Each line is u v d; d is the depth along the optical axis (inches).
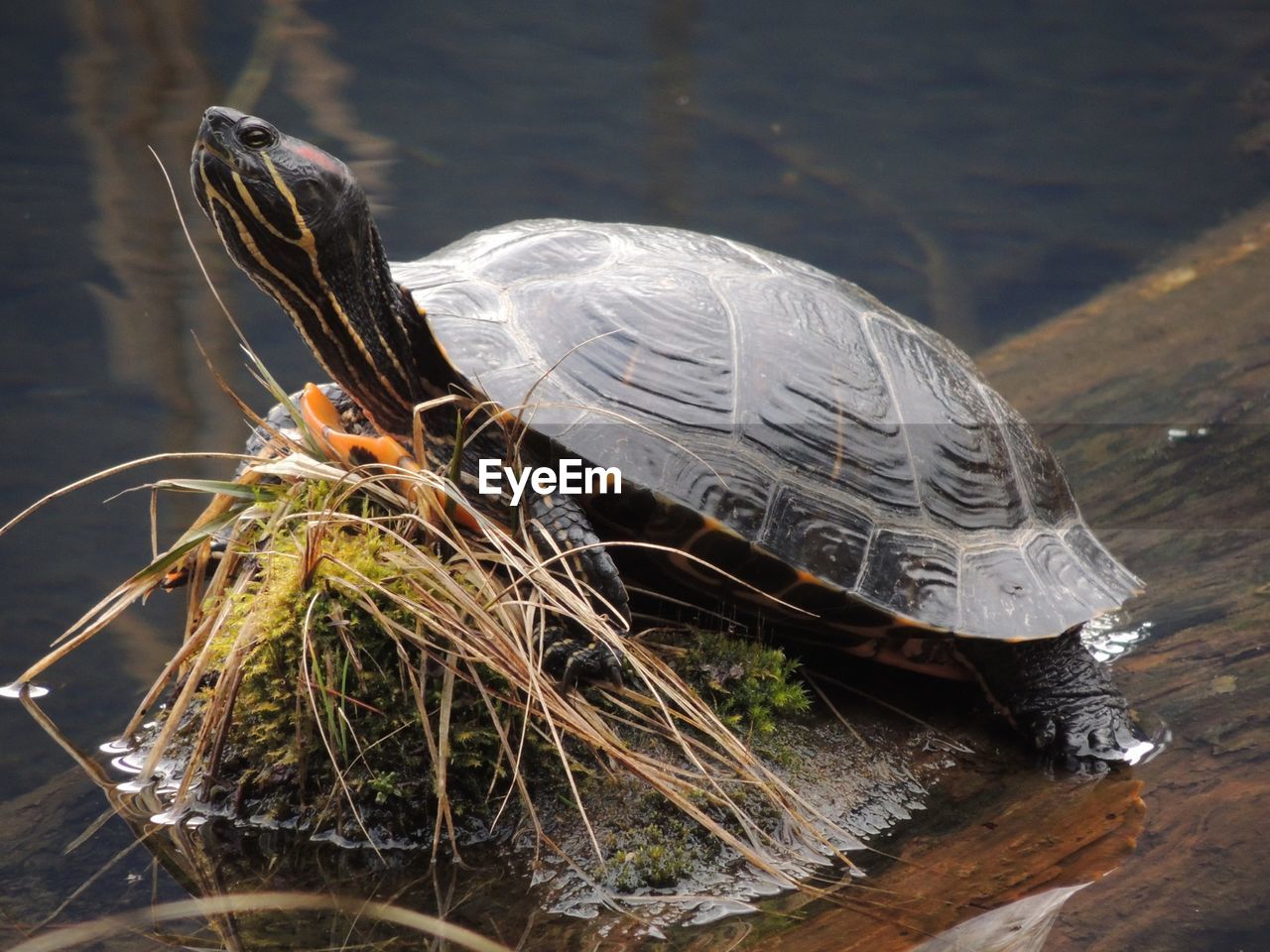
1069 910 103.3
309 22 491.8
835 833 113.2
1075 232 395.2
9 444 231.3
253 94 412.8
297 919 100.5
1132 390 252.1
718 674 122.8
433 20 548.7
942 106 506.3
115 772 126.7
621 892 104.1
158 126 375.6
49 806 119.6
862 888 105.9
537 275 134.3
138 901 103.4
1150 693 144.3
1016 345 289.9
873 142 470.6
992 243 389.7
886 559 127.2
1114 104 507.8
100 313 286.8
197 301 296.0
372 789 111.3
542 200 394.6
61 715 142.6
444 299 128.3
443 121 452.1
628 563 126.2
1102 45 570.9
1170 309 288.7
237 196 124.7
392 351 133.7
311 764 113.7
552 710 109.3
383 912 101.1
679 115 475.8
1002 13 610.9
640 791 112.3
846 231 397.4
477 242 144.9
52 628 169.3
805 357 134.7
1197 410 237.8
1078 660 137.1
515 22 561.0
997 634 127.7
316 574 113.3
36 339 273.3
